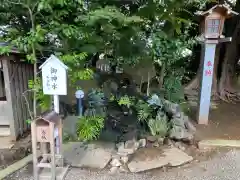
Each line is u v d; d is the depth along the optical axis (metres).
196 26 6.18
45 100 3.04
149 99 4.17
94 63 5.80
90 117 3.62
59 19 3.27
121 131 3.78
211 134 4.06
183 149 3.61
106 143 3.57
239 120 4.87
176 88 5.39
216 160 3.28
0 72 3.94
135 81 5.54
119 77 5.32
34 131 2.52
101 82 5.03
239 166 3.12
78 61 3.20
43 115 2.58
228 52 6.71
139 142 3.58
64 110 4.28
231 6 6.32
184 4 5.01
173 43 5.03
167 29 5.26
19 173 2.90
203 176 2.89
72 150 3.33
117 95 4.49
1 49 2.83
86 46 3.86
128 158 3.23
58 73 2.67
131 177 2.86
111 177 2.86
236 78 7.34
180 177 2.88
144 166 3.03
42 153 2.80
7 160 3.25
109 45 5.11
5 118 3.90
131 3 4.72
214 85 6.66
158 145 3.61
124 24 4.12
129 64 5.70
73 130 3.71
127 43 5.12
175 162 3.15
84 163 3.09
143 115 3.93
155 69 6.12
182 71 6.93
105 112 4.05
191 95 6.39
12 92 3.68
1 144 3.62
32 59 2.88
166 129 3.82
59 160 2.91
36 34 2.73
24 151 3.43
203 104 4.46
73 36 3.46
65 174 2.84
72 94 4.72
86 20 3.46
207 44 4.13
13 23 3.90
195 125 4.50
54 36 3.67
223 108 5.81
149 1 4.54
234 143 3.66
